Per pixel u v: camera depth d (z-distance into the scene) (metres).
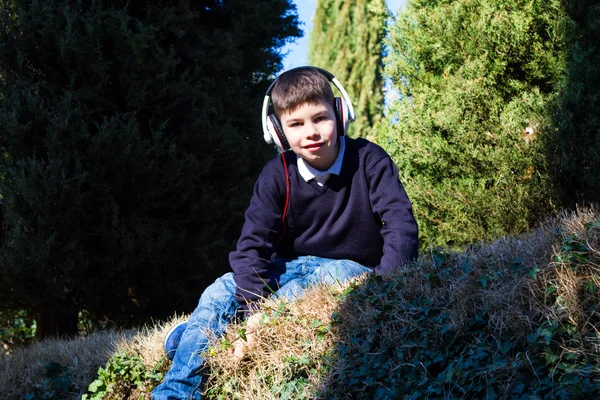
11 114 4.72
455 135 4.64
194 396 2.65
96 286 5.11
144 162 4.98
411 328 2.35
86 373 3.38
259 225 2.86
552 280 2.21
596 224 2.27
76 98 4.96
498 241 2.86
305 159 2.82
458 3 4.82
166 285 5.40
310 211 2.90
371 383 2.29
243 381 2.62
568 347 2.05
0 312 5.95
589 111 4.14
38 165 4.68
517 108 4.53
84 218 4.91
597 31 4.16
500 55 4.62
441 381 2.12
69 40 4.90
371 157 2.89
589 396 1.88
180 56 5.69
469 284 2.39
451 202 4.63
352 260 2.96
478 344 2.19
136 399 3.06
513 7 4.64
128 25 5.36
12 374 3.60
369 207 2.88
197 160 5.36
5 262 4.71
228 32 5.86
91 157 4.91
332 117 2.77
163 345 3.16
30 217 4.78
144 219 5.12
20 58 4.89
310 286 2.79
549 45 4.52
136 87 5.14
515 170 4.48
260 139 6.14
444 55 4.89
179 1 5.77
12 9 5.11
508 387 2.00
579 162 4.18
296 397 2.42
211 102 5.68
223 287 2.82
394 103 5.20
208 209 5.43
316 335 2.57
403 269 2.63
